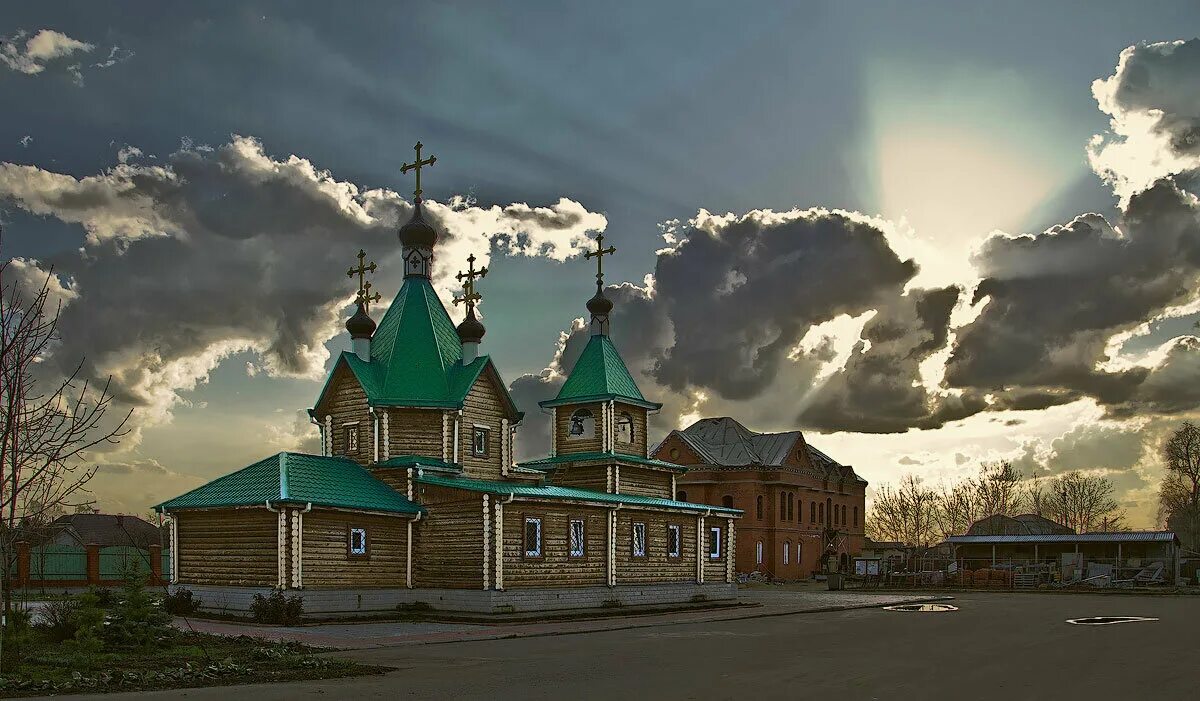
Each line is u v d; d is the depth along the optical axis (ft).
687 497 299.99
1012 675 67.41
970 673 68.28
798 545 307.37
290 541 109.19
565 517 128.36
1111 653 82.58
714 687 60.44
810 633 103.86
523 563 120.98
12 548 68.23
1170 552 262.88
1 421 63.93
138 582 78.59
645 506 140.77
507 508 119.55
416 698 54.65
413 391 130.21
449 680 62.80
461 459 131.13
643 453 158.20
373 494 120.67
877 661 75.56
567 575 127.54
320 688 57.93
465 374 134.41
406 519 122.31
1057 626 114.01
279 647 78.59
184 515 119.34
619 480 150.51
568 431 155.33
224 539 115.24
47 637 78.33
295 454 119.75
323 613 111.14
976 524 415.03
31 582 142.82
